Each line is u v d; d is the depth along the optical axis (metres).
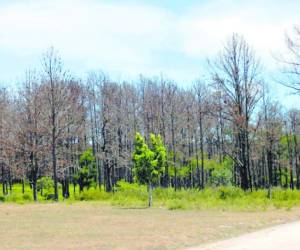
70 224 20.77
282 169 76.06
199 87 59.97
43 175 49.59
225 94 41.59
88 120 60.44
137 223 20.98
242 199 33.66
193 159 63.03
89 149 58.78
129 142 64.00
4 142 46.12
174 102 61.22
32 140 44.41
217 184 59.59
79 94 57.22
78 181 65.69
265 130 46.53
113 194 42.12
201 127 57.53
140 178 31.86
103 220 22.50
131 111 63.03
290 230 17.59
